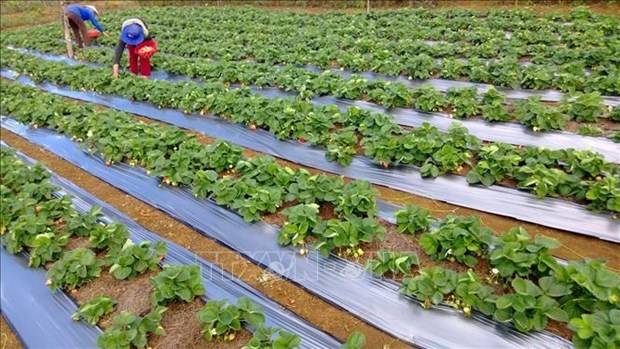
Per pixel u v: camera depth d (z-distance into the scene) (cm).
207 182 513
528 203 458
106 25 1600
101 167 633
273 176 505
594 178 469
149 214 525
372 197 451
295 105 668
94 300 372
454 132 534
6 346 383
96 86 919
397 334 338
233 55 1054
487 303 322
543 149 496
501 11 1193
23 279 433
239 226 468
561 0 1259
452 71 782
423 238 388
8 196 551
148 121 786
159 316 345
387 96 687
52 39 1442
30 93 936
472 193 487
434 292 337
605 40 829
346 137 578
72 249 458
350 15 1415
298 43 1081
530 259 334
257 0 1948
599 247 406
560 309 301
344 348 293
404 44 953
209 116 740
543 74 697
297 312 370
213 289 396
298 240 415
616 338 265
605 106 607
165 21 1593
